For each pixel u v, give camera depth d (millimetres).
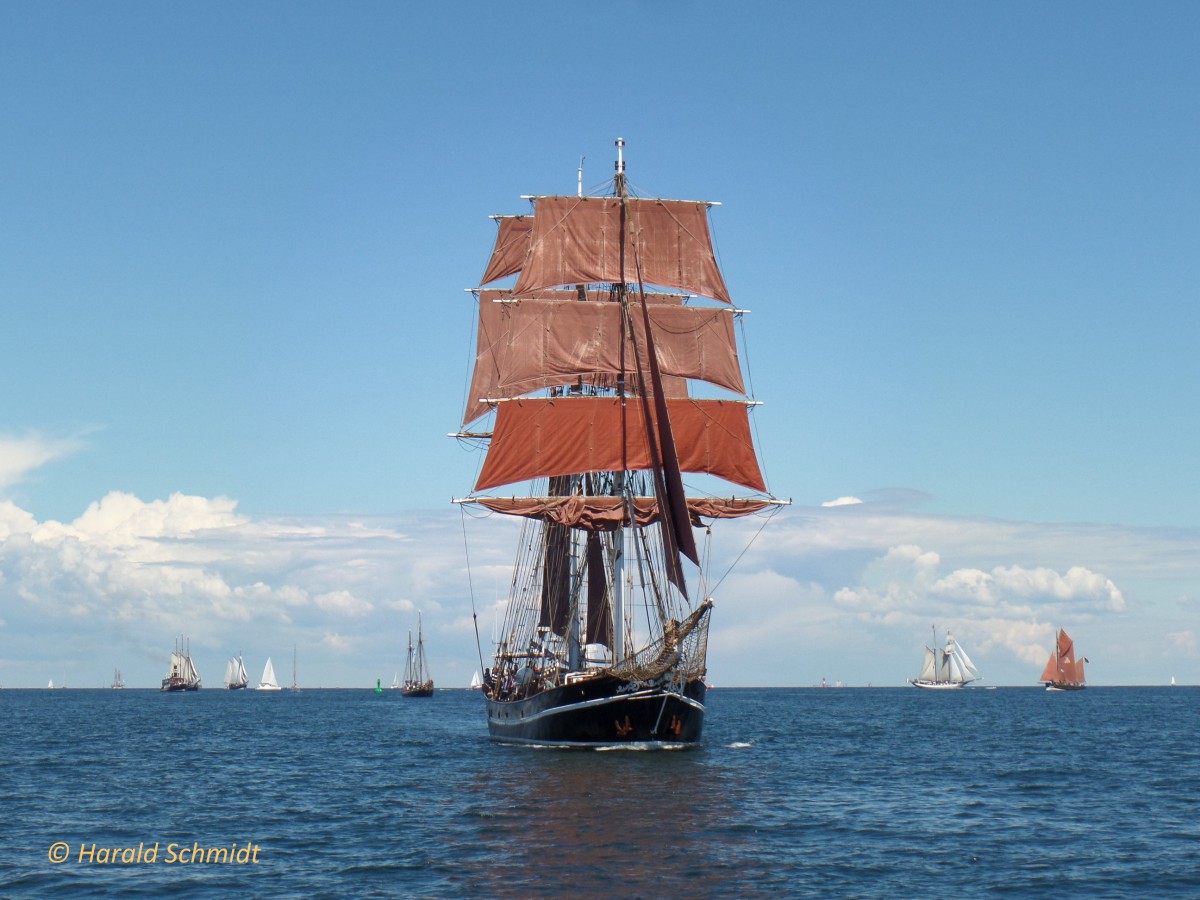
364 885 42219
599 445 92312
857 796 65500
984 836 52125
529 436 92438
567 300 94938
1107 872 44500
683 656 79125
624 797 61719
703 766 76688
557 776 70062
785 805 60719
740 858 46344
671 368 94188
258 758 96812
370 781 74750
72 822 57781
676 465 78812
